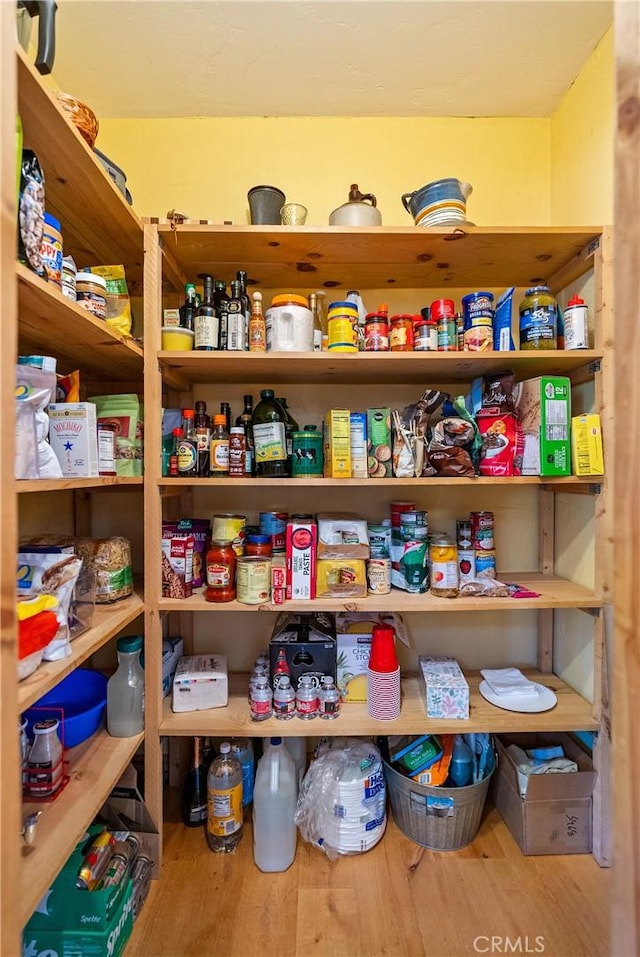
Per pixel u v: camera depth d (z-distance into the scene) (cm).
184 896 97
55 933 80
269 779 107
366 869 104
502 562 139
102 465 93
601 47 110
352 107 129
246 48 109
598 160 113
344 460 108
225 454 109
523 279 131
